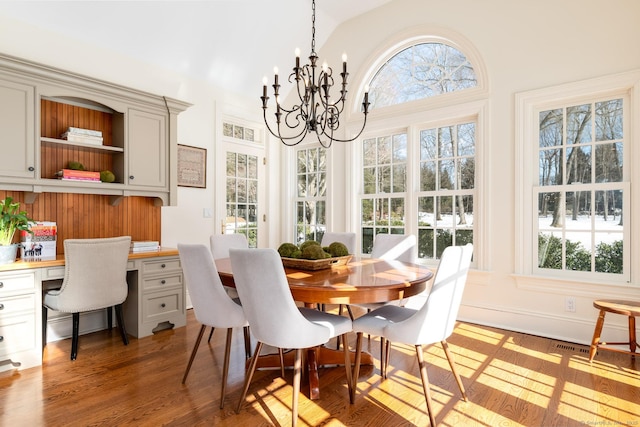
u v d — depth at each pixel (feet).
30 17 9.29
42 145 9.57
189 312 12.62
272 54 14.07
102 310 10.85
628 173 9.04
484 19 10.94
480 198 10.98
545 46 9.96
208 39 12.17
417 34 12.32
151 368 7.90
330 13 13.64
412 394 6.80
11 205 8.30
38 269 8.13
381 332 6.41
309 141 15.48
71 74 9.02
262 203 15.99
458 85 11.76
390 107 12.84
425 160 12.39
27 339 7.91
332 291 5.97
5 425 5.69
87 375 7.54
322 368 7.99
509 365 8.04
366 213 13.83
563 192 9.92
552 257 10.10
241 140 15.03
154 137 11.03
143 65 11.76
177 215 12.73
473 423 5.82
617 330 8.97
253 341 9.71
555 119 10.05
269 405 6.41
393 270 7.57
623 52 8.91
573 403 6.40
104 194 10.35
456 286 6.22
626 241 9.05
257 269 5.68
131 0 9.94
